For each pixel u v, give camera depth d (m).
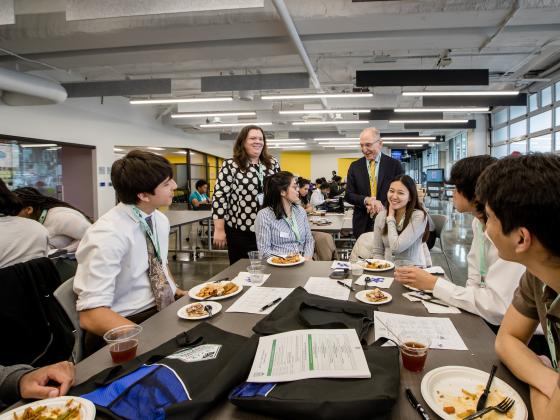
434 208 12.55
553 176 0.60
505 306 1.17
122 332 1.06
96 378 0.83
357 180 3.38
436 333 1.10
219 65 6.49
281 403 0.69
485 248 1.45
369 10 3.56
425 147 19.00
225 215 2.78
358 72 5.53
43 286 1.53
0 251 1.76
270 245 2.42
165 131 10.43
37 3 3.62
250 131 2.68
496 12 3.65
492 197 0.66
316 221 4.69
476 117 11.27
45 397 0.80
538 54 6.32
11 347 1.46
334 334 0.99
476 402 0.76
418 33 4.27
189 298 1.51
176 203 8.99
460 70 5.39
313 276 1.81
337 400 0.68
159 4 2.75
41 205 2.67
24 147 6.39
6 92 5.64
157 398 0.73
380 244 2.47
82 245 1.35
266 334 1.05
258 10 3.56
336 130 12.68
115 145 8.27
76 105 7.17
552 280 0.66
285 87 5.88
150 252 1.55
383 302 1.36
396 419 0.71
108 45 4.30
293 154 19.00
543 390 0.75
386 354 0.87
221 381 0.77
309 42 4.46
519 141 9.24
